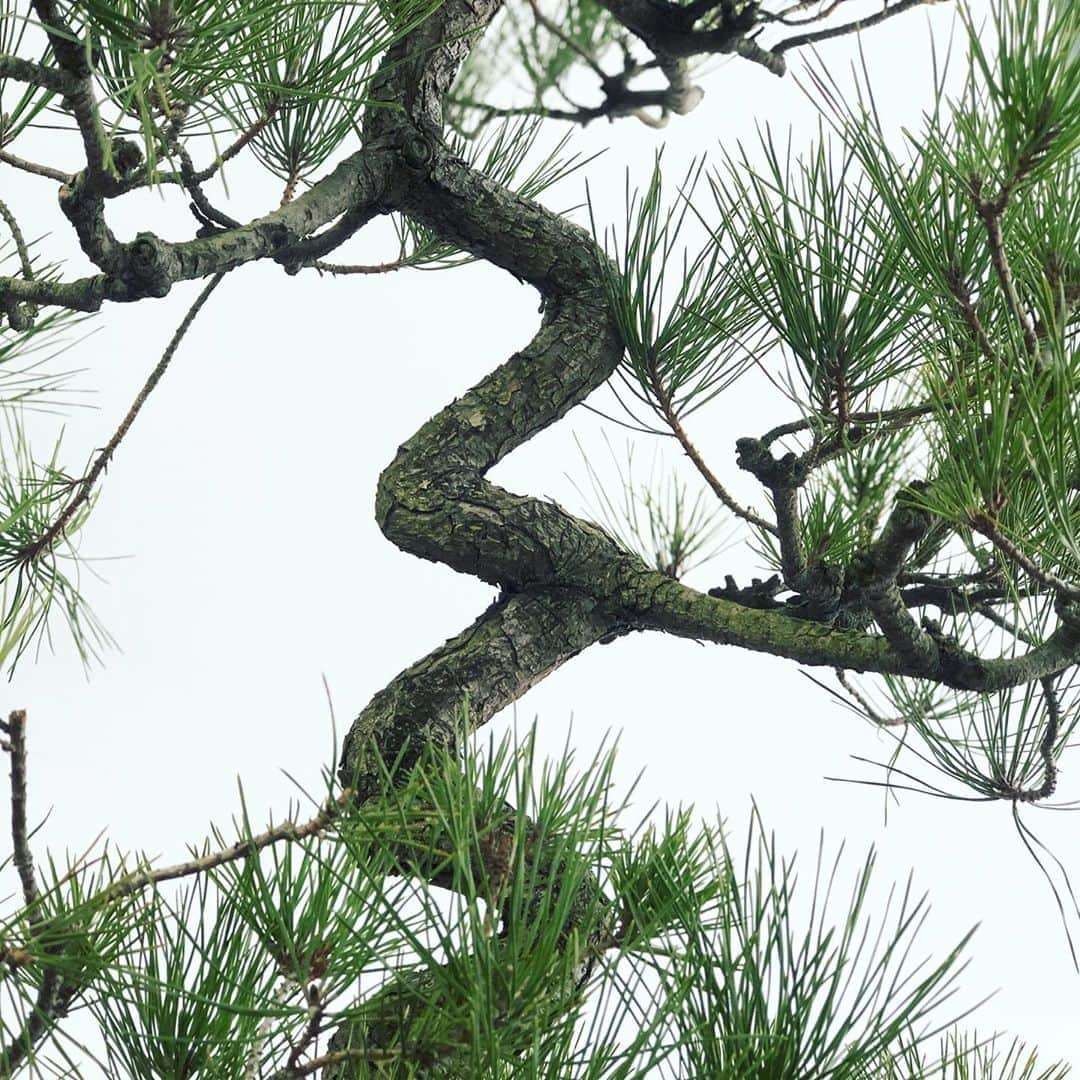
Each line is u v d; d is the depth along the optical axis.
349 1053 1.85
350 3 2.21
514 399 2.94
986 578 2.75
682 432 2.82
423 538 2.86
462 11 2.84
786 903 1.96
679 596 2.78
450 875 2.31
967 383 2.20
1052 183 2.09
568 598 2.86
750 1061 1.93
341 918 1.85
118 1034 2.03
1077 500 2.34
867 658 2.52
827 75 2.30
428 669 2.80
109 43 1.94
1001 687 2.37
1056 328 1.97
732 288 2.84
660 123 2.80
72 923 1.87
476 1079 1.72
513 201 2.98
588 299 2.97
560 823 1.90
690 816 2.11
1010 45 1.90
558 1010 1.83
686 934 2.07
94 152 2.02
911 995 1.91
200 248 2.37
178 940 2.04
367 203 2.86
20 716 1.72
